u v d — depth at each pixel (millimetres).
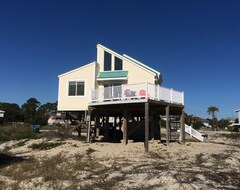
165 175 11352
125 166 14016
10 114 73125
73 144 22734
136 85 20438
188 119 77688
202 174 11836
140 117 29250
